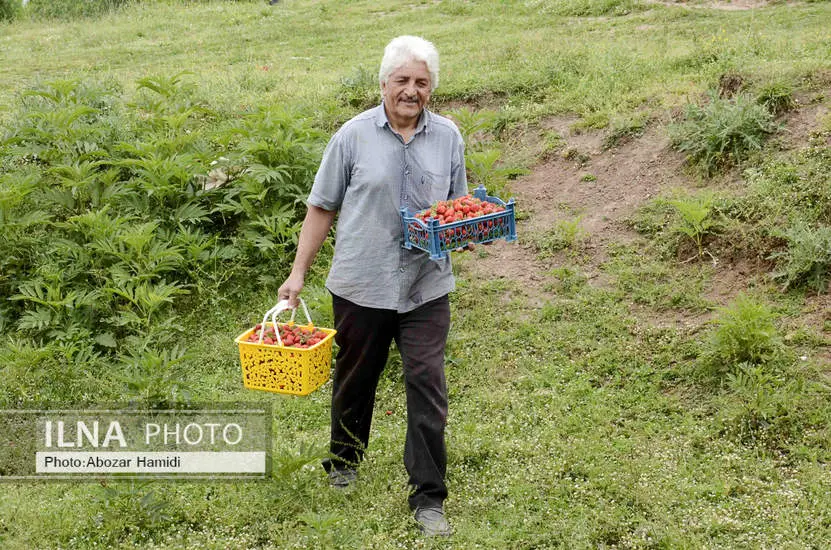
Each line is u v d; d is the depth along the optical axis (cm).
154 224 593
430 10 1532
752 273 549
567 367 507
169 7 1844
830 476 392
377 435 457
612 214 646
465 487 410
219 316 593
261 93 987
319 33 1436
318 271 629
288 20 1600
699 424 446
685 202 577
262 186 651
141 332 553
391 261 373
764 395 436
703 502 388
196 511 396
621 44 1017
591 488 403
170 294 599
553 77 882
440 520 377
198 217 640
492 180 701
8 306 604
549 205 682
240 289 618
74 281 603
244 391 511
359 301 375
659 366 495
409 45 360
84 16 1928
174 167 642
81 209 654
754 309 469
